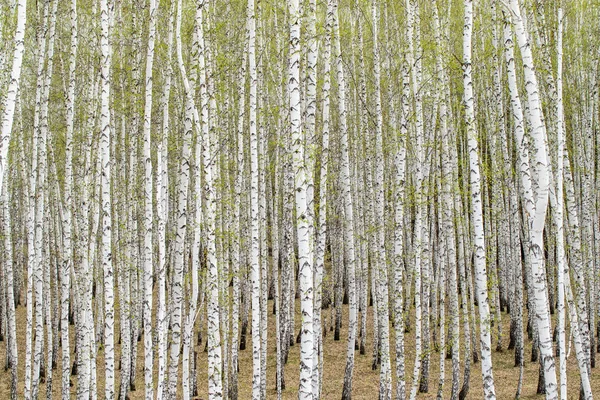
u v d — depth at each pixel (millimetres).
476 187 8570
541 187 6531
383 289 11461
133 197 15719
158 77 14680
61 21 15086
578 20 18016
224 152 14320
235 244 13477
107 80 9242
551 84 9188
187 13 12383
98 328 18859
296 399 15039
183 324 18781
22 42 6164
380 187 11750
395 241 10766
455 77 13773
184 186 9242
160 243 10055
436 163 13266
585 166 16781
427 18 12602
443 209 12938
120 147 17797
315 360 9953
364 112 15156
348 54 16562
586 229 16234
